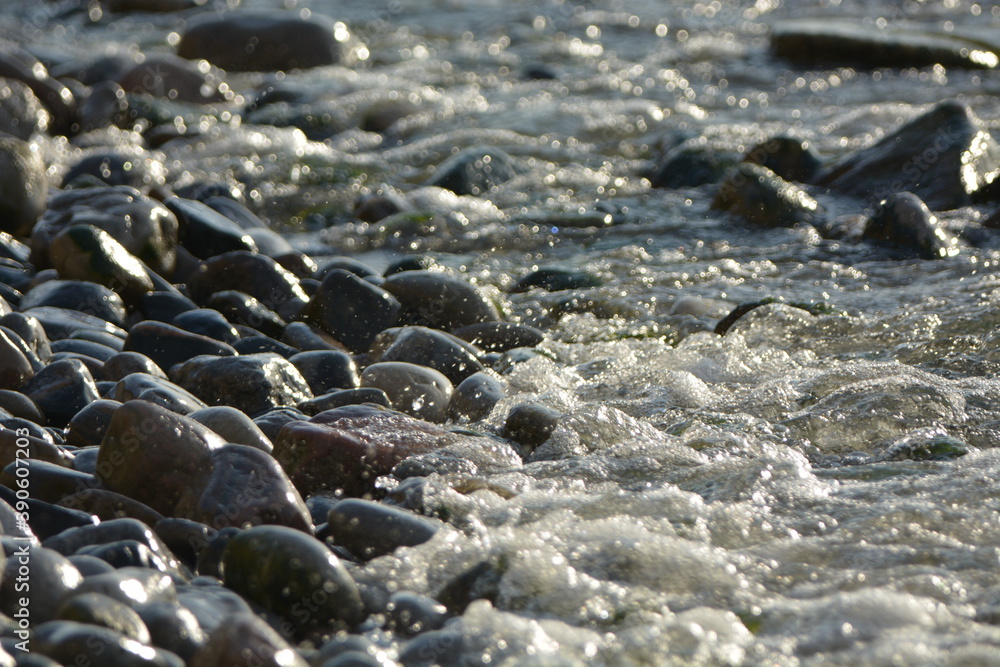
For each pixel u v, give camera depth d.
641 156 19.81
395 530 5.84
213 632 4.52
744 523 6.04
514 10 35.81
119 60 24.70
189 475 6.37
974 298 11.19
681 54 29.22
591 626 5.07
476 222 15.73
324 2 36.75
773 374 9.27
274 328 10.92
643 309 11.86
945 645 4.55
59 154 19.50
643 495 6.38
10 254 12.65
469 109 23.19
